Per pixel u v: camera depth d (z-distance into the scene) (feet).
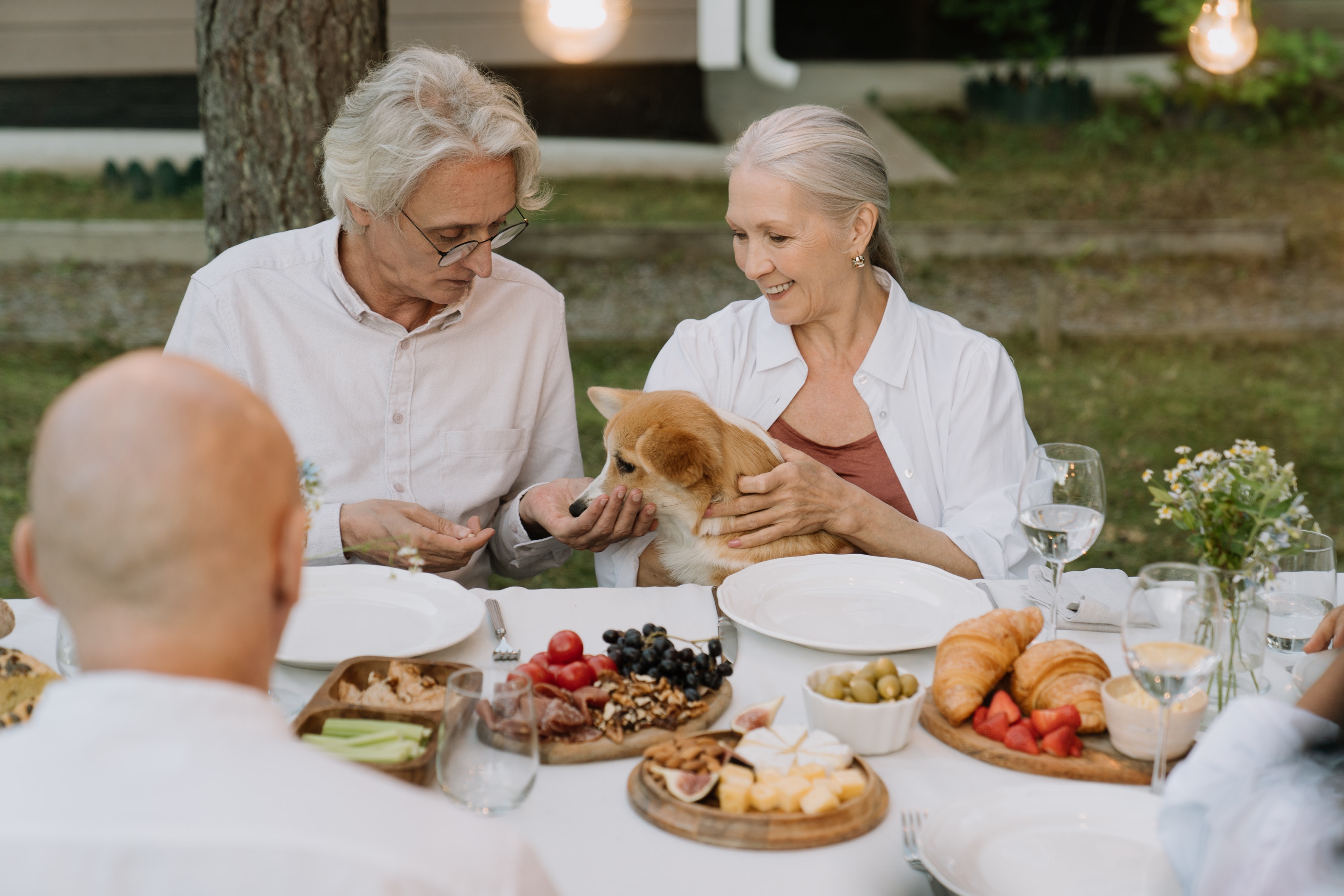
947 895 4.75
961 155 38.04
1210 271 29.89
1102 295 28.27
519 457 9.66
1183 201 34.14
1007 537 8.68
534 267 28.40
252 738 3.07
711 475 8.29
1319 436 20.94
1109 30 48.67
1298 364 24.62
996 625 6.15
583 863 4.80
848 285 9.14
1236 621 5.99
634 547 9.21
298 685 6.24
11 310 24.58
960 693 5.86
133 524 3.02
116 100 35.50
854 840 5.01
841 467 9.45
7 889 2.83
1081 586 7.76
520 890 3.04
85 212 29.66
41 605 7.10
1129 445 20.36
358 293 8.95
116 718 2.99
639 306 26.40
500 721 4.94
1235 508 6.07
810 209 8.66
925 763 5.69
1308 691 4.56
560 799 5.25
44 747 2.96
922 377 9.41
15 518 16.70
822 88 43.91
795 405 9.57
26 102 35.09
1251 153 38.88
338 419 9.00
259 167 11.99
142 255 27.58
